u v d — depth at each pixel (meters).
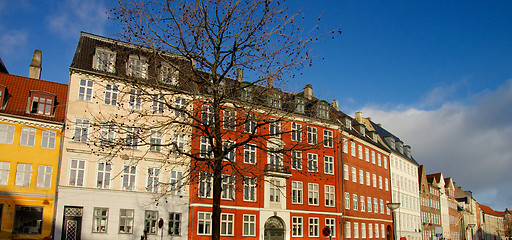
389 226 56.41
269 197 38.94
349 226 46.03
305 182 42.16
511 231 137.88
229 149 18.62
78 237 30.08
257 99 19.41
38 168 29.91
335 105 55.47
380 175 56.25
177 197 33.81
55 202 29.75
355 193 48.56
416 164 71.38
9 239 28.20
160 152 31.86
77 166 30.80
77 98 31.44
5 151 29.23
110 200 31.25
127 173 32.25
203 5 18.05
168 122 20.34
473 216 113.00
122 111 32.28
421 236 68.06
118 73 19.64
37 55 36.91
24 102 31.23
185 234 33.62
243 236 36.75
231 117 20.72
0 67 36.78
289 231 39.84
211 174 19.20
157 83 18.55
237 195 37.03
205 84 18.86
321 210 42.94
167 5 17.59
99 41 34.69
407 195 64.88
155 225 32.59
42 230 29.16
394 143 64.62
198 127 18.38
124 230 31.39
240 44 18.14
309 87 47.47
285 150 19.59
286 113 20.42
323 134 44.47
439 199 82.94
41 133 30.50
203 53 18.48
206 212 35.00
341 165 45.72
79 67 31.75
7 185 28.84
